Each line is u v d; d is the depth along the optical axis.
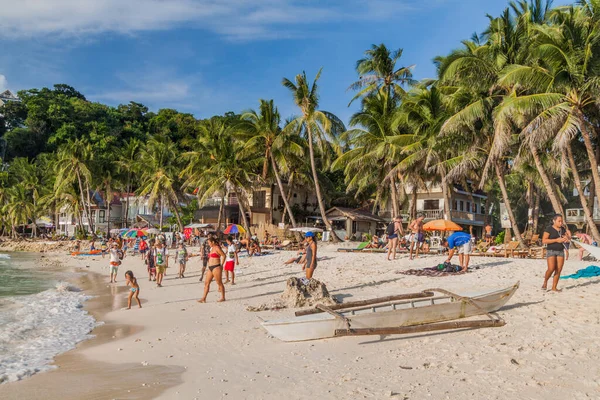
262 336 9.85
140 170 63.28
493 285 13.82
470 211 57.38
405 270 18.27
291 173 49.75
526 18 26.38
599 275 14.10
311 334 9.08
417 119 35.47
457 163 32.34
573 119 21.31
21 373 7.95
